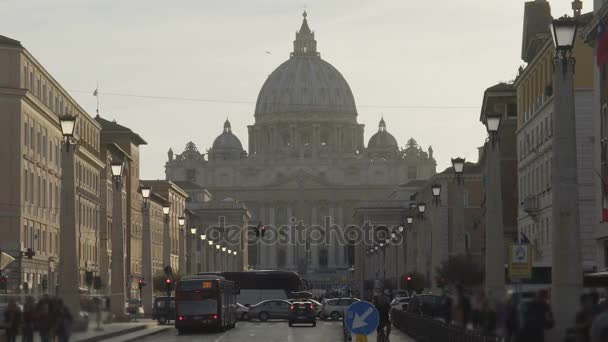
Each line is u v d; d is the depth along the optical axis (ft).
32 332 322.75
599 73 452.76
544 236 584.40
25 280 632.79
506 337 200.85
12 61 622.54
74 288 349.20
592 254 529.45
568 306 211.61
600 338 160.35
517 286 253.85
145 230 623.77
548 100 563.48
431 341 354.95
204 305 523.29
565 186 219.20
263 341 441.68
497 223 296.71
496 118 301.43
